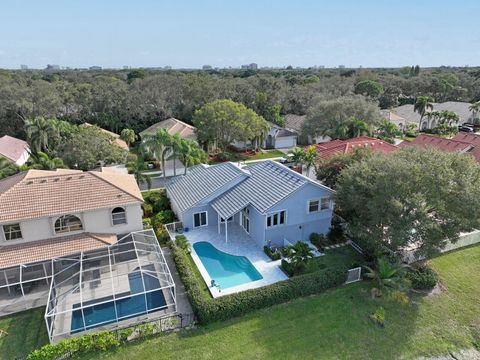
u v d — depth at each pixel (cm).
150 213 3438
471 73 15312
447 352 1833
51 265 2327
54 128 5216
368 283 2388
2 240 2342
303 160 4169
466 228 2169
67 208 2466
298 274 2467
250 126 5888
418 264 2567
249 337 1900
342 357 1788
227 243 2922
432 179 2170
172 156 4397
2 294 2233
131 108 7444
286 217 2795
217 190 3152
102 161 4519
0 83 7281
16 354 1786
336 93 9338
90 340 1773
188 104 7825
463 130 7969
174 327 1966
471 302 2205
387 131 6606
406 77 13738
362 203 2428
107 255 2378
